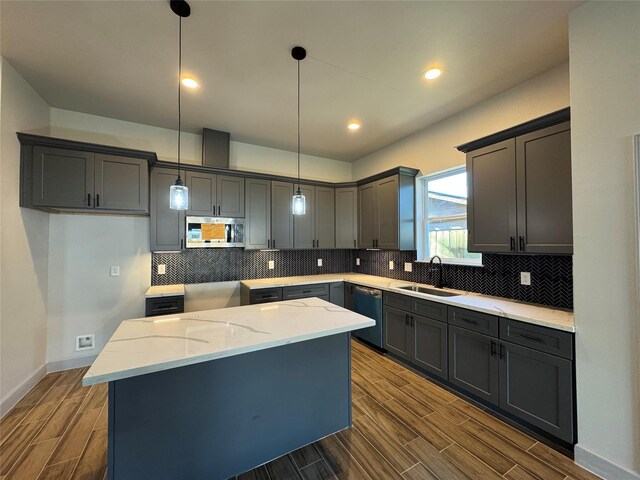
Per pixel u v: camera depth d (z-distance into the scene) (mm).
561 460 1713
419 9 1692
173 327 1700
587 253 1643
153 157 2938
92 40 1941
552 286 2273
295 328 1686
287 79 2426
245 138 3797
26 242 2447
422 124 3373
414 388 2578
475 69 2301
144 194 2838
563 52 2096
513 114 2553
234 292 3836
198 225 3334
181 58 2143
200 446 1518
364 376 2811
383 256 4148
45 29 1832
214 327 1703
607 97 1562
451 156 3145
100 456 1751
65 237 2924
